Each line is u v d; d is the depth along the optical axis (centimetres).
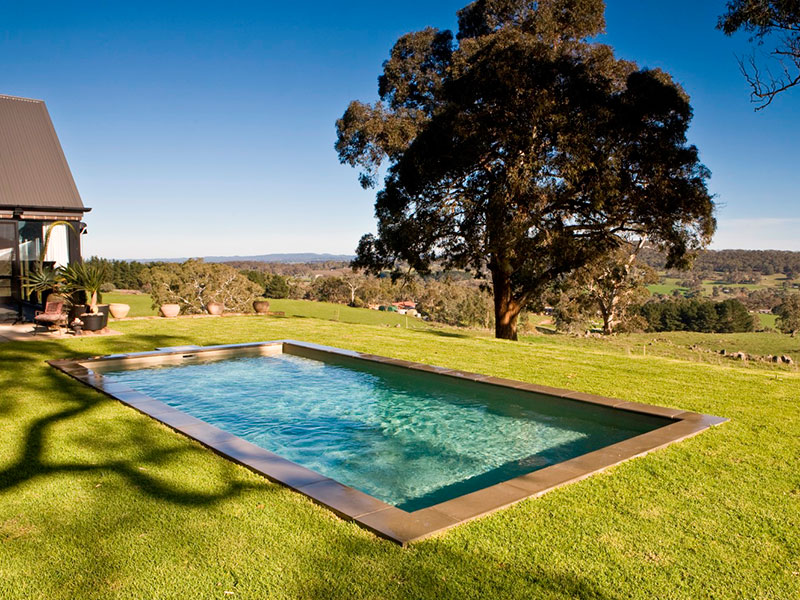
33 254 1452
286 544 307
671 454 489
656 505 377
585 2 1420
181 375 962
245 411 758
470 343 1285
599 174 1377
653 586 275
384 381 936
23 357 931
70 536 312
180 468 427
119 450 467
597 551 309
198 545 304
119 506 353
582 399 702
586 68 1406
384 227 1623
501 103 1398
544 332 3888
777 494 400
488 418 721
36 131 1573
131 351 1046
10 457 446
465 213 1606
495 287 1745
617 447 503
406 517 342
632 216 1488
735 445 516
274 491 384
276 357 1145
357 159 1688
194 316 1727
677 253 1475
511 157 1466
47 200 1441
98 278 1284
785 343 3198
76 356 964
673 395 736
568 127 1359
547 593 266
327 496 371
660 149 1334
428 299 4909
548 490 401
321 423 704
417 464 552
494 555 301
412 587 268
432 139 1434
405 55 1681
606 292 3059
